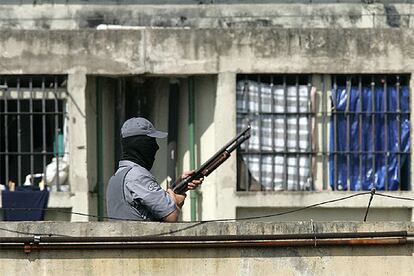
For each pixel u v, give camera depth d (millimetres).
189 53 39344
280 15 41625
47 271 18609
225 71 39344
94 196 39719
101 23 41406
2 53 39062
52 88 39406
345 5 41750
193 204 39688
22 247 18531
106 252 18656
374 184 39844
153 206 18203
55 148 39375
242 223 18812
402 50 39781
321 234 18797
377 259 18906
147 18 41438
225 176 39062
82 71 39219
